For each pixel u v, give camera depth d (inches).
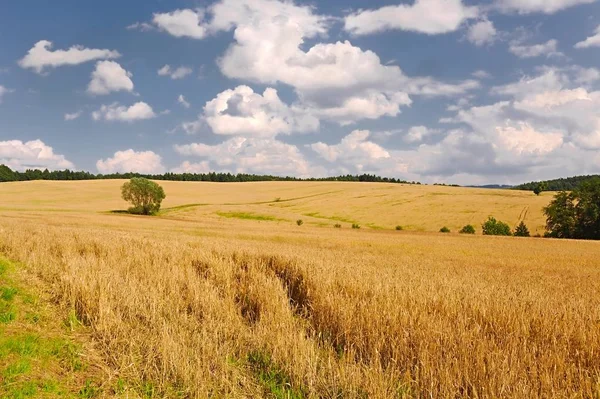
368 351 267.6
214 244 828.0
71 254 570.6
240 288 414.3
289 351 259.3
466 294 390.0
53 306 346.9
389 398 208.1
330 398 219.0
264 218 3070.9
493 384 208.2
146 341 273.9
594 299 427.2
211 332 295.3
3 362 236.7
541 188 4124.0
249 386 230.1
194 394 218.4
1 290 366.9
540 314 326.3
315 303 358.3
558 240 2047.2
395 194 4092.0
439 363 232.1
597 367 241.1
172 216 3115.2
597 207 2581.2
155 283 419.5
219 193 4564.5
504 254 1104.8
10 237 725.9
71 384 224.1
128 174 7322.8
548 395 202.1
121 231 1280.8
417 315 306.0
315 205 3661.4
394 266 659.4
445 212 3248.0
